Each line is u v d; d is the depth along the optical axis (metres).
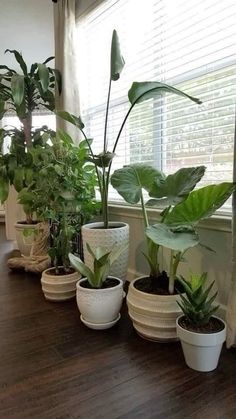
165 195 1.44
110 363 1.38
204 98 1.82
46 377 1.28
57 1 2.84
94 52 2.80
